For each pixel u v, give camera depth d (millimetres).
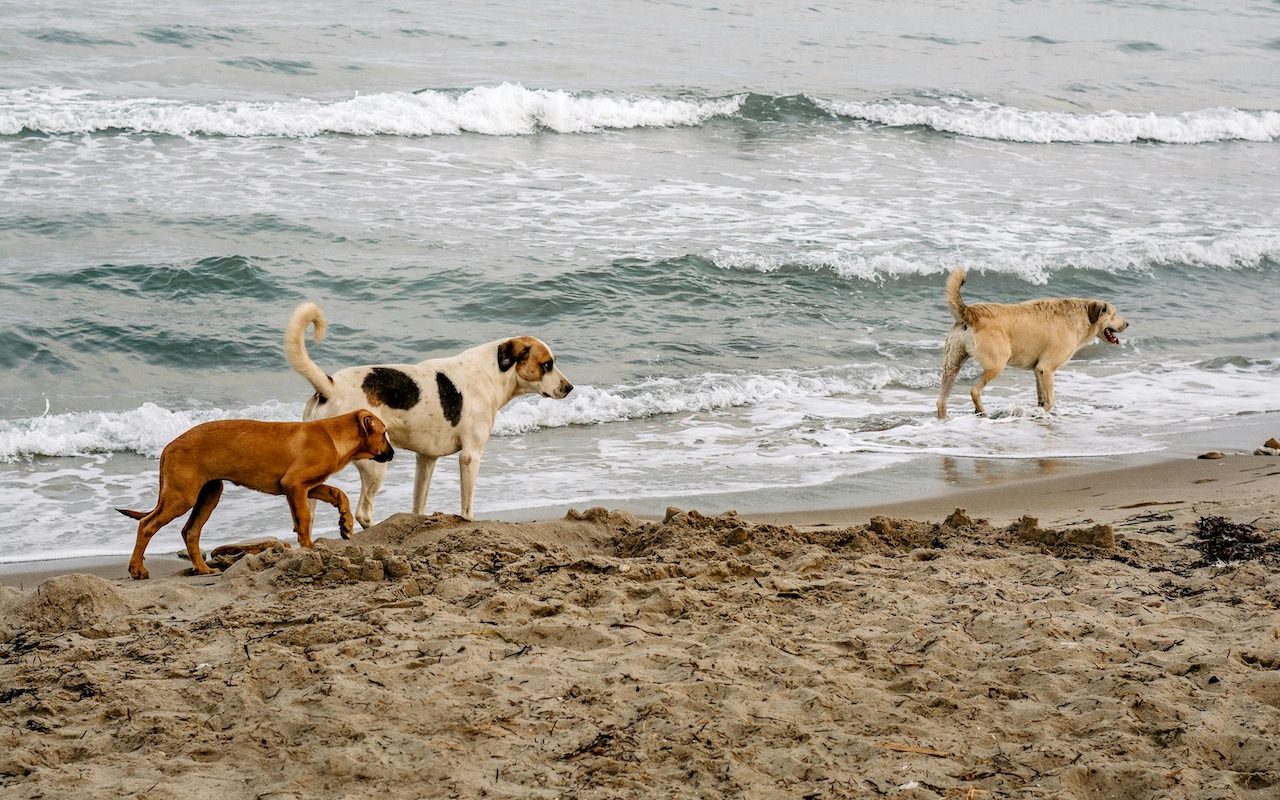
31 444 9953
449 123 22031
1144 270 17203
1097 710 4242
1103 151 25078
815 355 13492
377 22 29344
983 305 11508
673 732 3992
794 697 4348
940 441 10734
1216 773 3785
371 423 6566
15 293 13297
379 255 15336
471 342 13016
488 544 6367
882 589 5672
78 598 5316
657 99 24109
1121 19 39094
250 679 4375
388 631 4941
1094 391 12680
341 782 3627
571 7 33406
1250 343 14711
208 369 12047
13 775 3660
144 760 3771
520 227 16859
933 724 4164
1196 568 6250
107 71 23016
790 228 17672
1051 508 8336
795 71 28484
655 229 17172
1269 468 9336
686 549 6348
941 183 21203
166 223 15852
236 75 23828
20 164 17906
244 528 8266
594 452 10336
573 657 4695
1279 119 27688
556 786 3629
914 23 35781
